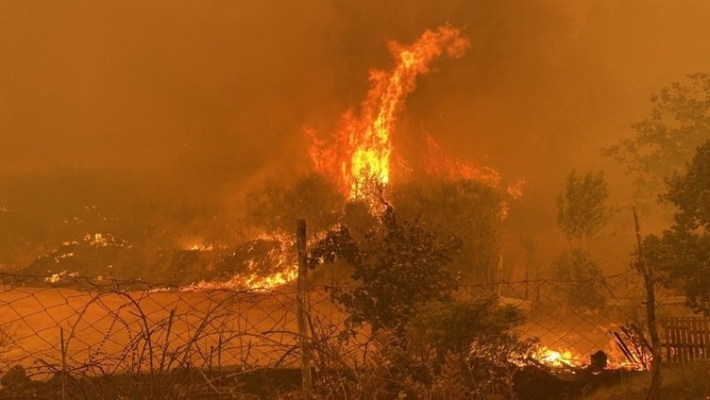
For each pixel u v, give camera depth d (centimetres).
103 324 1180
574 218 1809
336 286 797
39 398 438
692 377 702
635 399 664
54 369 427
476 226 1991
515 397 607
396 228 845
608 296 1094
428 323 638
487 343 636
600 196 1822
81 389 410
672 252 787
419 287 798
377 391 429
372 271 817
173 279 2233
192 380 406
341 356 462
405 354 498
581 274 1569
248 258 2284
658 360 554
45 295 1570
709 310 787
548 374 731
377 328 762
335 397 432
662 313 860
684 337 812
